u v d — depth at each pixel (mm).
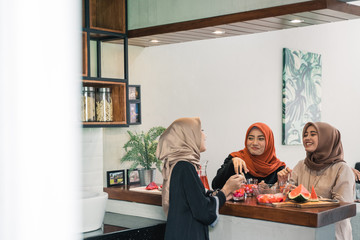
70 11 258
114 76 3766
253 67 5551
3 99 247
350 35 7398
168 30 3404
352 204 2449
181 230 2297
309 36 6516
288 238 2258
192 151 2449
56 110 258
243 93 5395
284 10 2850
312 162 2973
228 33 3479
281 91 6008
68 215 266
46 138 255
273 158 3676
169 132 2492
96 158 3357
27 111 250
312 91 6516
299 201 2361
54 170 259
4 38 246
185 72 4641
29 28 250
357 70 7535
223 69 5117
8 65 247
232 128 5246
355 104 7492
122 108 3379
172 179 2371
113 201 3215
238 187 2551
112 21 3594
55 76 256
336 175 2863
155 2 3467
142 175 3525
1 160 247
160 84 4340
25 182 250
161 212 2893
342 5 2777
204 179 2781
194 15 3291
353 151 7422
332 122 6996
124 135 3799
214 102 4996
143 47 4145
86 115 3188
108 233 2475
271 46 5828
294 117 6160
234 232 2490
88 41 3219
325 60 6836
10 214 248
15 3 246
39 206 254
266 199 2414
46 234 258
